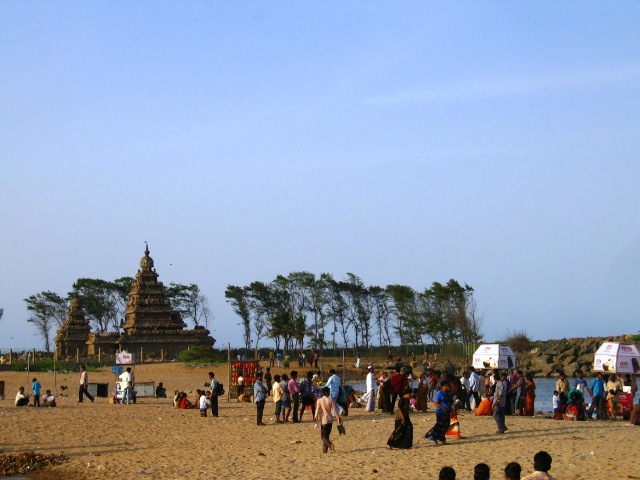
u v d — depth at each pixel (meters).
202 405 40.06
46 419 39.25
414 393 39.97
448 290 119.12
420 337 121.06
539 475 15.05
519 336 128.50
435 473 21.88
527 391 37.94
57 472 24.75
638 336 117.62
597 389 36.12
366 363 106.94
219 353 112.94
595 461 23.08
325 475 22.12
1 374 84.75
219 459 25.91
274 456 25.97
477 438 28.33
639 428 31.22
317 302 135.25
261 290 135.75
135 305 116.94
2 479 23.80
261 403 35.22
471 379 39.94
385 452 25.78
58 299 153.25
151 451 28.42
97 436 32.84
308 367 95.88
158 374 87.69
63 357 120.19
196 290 147.25
